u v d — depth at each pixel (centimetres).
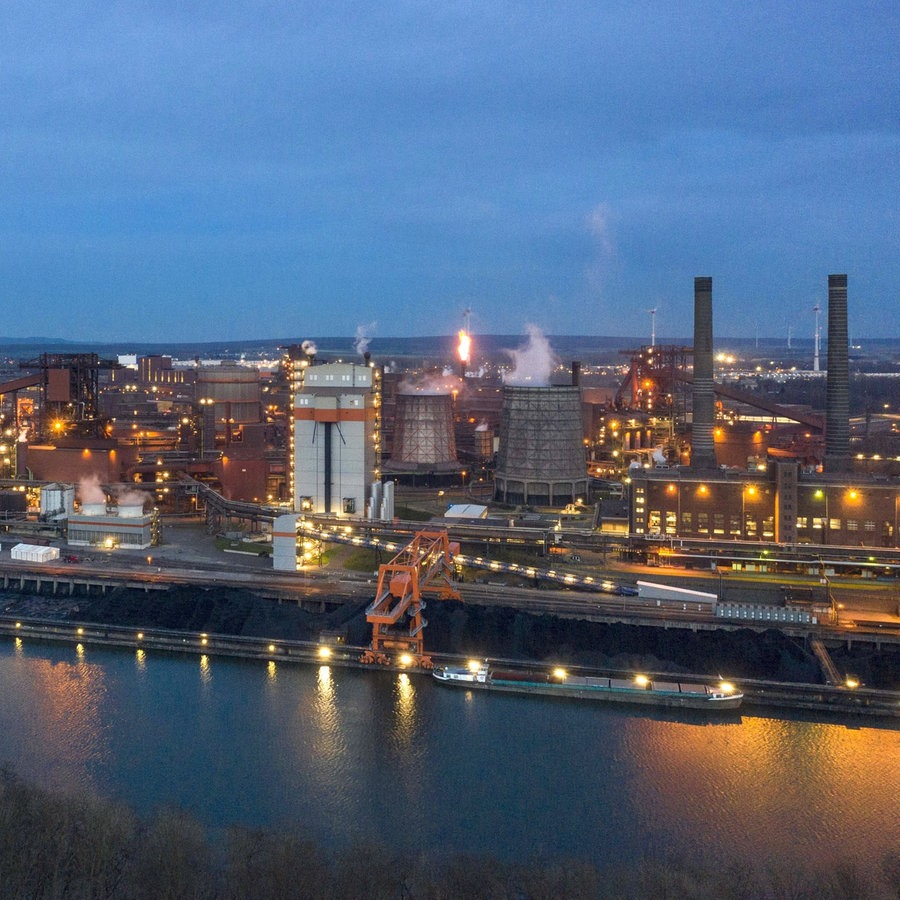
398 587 18962
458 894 10569
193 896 10281
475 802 13762
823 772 14725
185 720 16562
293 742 15712
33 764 14775
